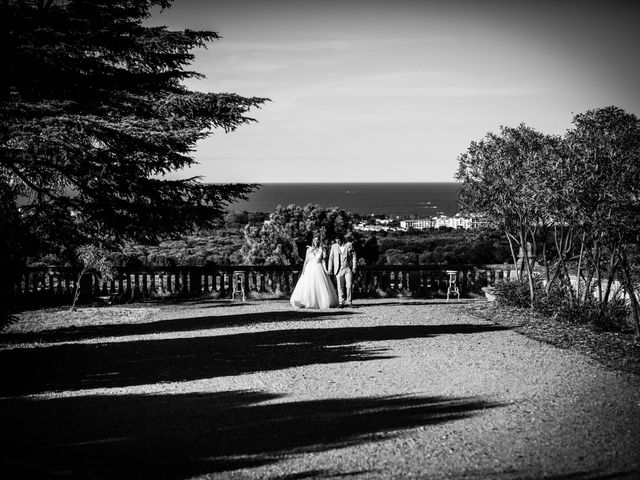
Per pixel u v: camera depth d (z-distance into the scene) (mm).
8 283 12977
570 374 11188
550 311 18234
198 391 10234
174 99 17750
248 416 8680
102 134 14914
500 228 20312
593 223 14656
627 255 16094
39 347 14469
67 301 22969
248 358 12953
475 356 12852
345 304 21891
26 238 13508
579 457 7055
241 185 18000
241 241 53188
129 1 18812
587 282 17547
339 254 21891
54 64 14961
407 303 22688
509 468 6730
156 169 16953
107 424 8352
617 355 12734
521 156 19203
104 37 16438
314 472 6637
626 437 7730
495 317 18375
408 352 13352
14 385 10812
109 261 22188
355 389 10211
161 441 7633
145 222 16812
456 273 24875
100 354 13555
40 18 15164
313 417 8602
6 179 16875
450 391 10031
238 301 23641
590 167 14727
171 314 20172
